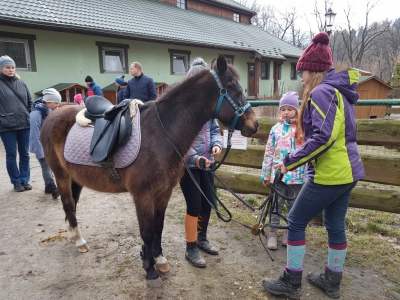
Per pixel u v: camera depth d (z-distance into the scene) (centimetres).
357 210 402
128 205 417
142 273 264
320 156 201
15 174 459
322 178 200
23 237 326
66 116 291
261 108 919
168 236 332
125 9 1419
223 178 400
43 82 995
